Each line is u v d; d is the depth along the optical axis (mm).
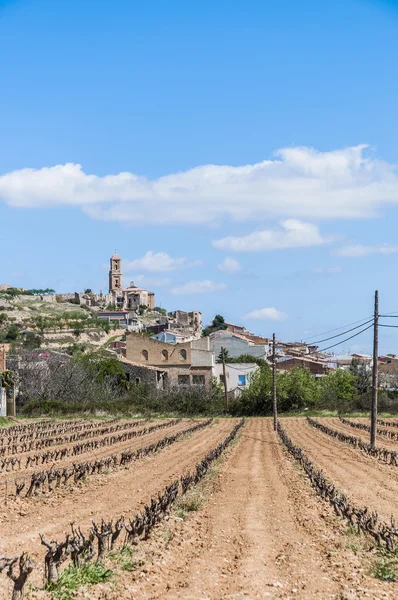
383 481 33094
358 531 21375
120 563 17250
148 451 45188
